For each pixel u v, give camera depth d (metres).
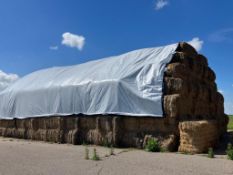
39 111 23.62
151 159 13.32
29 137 24.17
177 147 16.42
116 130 18.34
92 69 22.25
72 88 21.44
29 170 11.15
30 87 25.20
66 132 21.17
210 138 15.98
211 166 11.73
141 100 17.86
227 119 22.64
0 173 10.68
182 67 17.88
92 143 19.67
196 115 18.53
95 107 19.78
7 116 26.44
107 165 11.96
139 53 20.33
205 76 20.70
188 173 10.55
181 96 17.09
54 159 13.49
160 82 17.59
